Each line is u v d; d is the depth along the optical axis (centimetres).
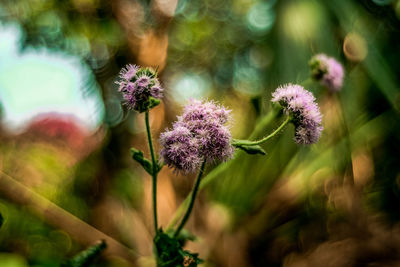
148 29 39
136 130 38
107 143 40
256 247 32
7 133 36
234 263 31
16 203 30
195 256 23
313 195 32
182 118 23
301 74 30
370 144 34
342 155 30
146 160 23
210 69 58
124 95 23
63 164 38
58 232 31
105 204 35
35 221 31
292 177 31
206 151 22
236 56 61
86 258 24
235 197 31
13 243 31
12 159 35
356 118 32
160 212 31
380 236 33
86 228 31
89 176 38
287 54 30
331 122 30
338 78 28
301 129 24
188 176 33
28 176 35
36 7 40
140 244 31
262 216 32
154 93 23
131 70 23
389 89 30
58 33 41
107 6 41
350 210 33
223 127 22
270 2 46
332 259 33
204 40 57
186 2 54
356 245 33
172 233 24
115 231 33
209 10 57
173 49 52
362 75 32
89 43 42
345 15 31
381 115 33
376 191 35
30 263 30
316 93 30
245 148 23
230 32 61
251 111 32
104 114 41
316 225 34
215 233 31
